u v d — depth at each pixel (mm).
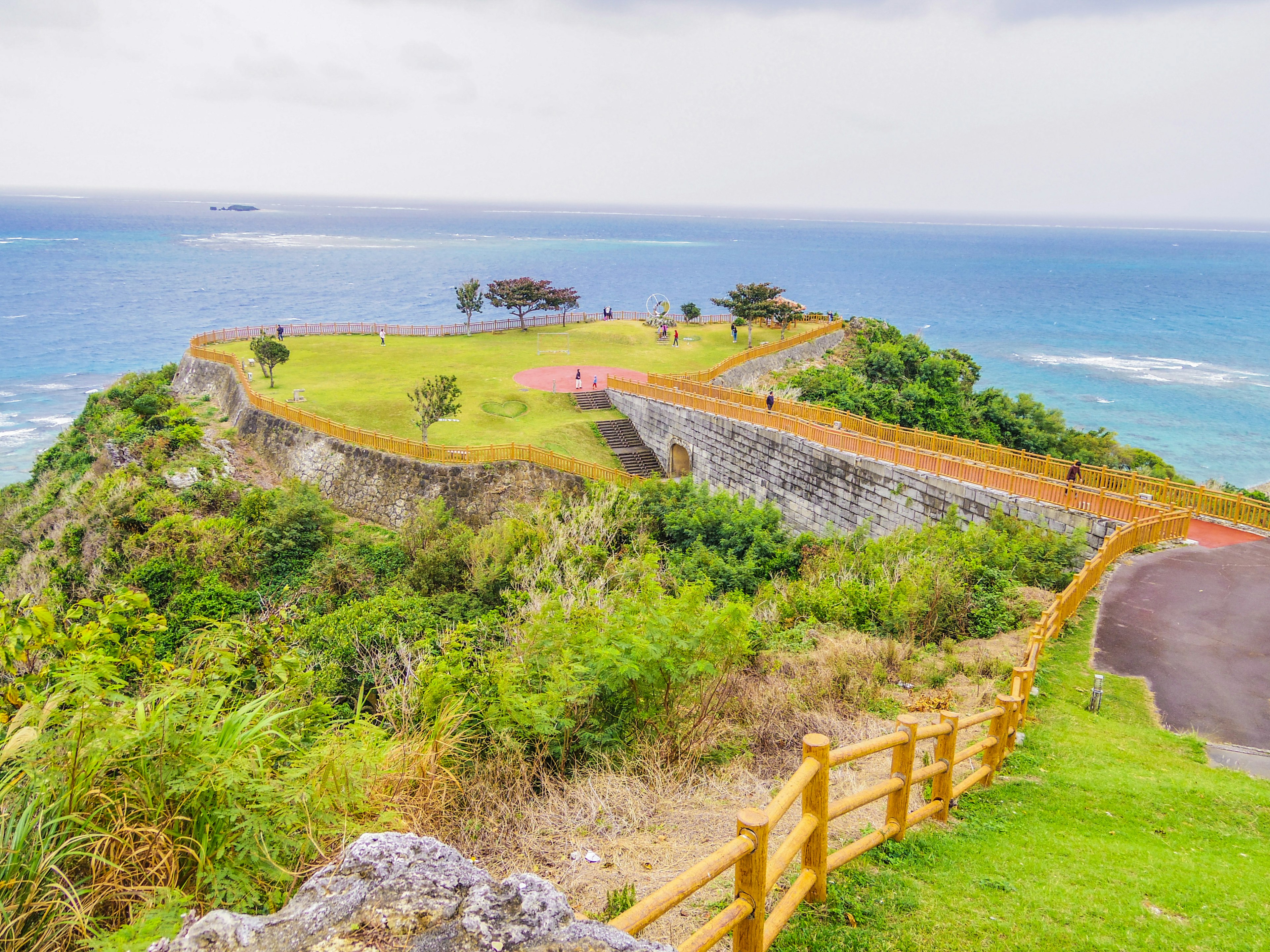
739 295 69750
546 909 3588
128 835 5117
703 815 8586
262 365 53625
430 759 8102
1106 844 8391
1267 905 7262
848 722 12156
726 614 10758
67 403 83750
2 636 5887
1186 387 105562
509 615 22906
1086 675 14961
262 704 6277
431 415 41094
